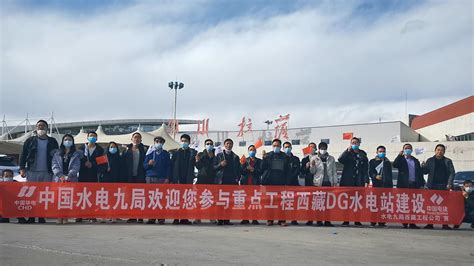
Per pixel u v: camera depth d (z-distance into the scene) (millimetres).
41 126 9984
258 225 10219
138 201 10000
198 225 10000
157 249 7059
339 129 48562
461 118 46500
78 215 9789
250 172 10953
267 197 10234
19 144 25453
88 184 9883
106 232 8617
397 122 46438
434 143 38781
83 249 6949
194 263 6168
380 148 10891
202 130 54031
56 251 6770
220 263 6207
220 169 10250
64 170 9984
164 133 28719
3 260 6215
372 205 10461
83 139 26578
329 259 6652
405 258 6930
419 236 9156
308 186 10438
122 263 6090
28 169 9938
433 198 10609
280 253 6984
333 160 10680
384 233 9359
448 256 7234
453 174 10789
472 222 11031
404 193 10547
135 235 8328
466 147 37469
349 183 10617
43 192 9742
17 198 9672
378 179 10773
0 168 18141
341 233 9172
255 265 6148
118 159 10406
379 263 6492
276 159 10445
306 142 49625
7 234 8203
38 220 9961
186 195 10094
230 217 10125
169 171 10430
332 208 10383
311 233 9086
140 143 10586
